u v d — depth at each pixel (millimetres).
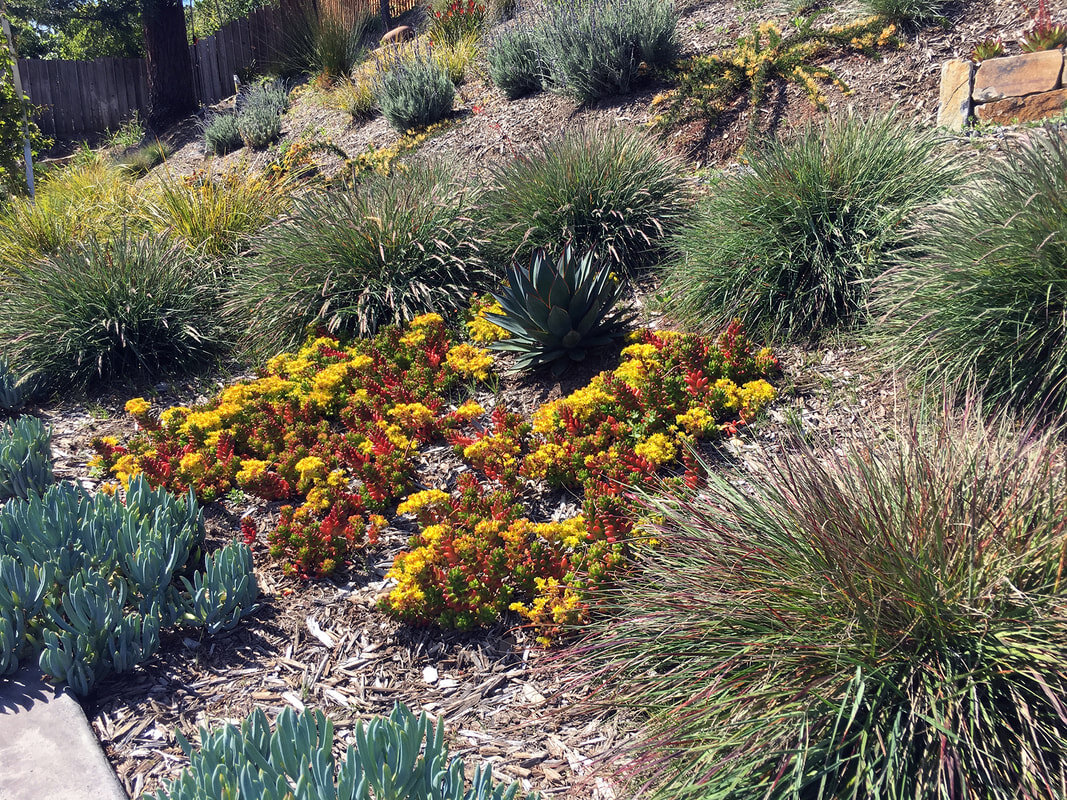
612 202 6754
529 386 5695
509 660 3402
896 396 4465
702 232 5926
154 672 3416
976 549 2596
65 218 8812
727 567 2902
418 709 3191
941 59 7879
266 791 2037
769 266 5406
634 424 4680
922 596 2502
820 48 8641
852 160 5602
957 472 2855
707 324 5617
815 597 2676
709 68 8773
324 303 6582
